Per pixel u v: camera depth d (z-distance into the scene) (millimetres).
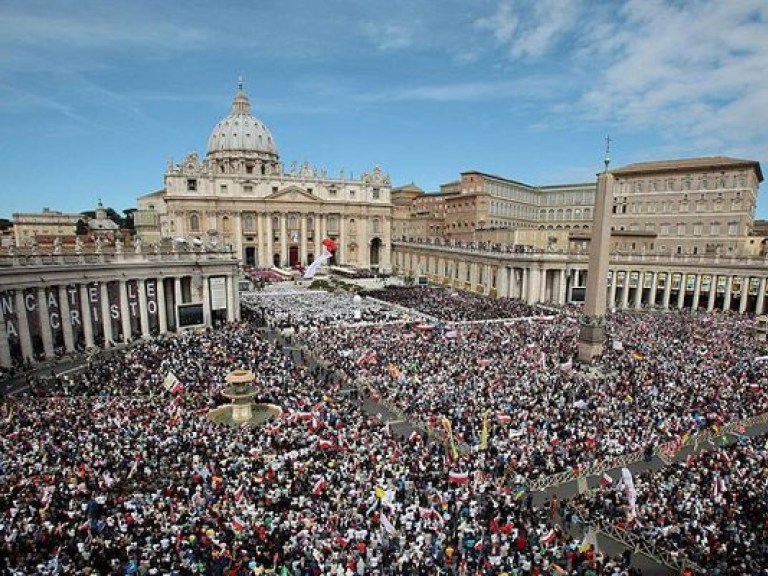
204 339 47219
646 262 81562
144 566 15961
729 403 32500
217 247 62344
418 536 18156
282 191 127188
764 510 20672
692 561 18125
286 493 20281
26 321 43469
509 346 45844
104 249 51781
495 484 23094
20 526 17391
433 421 29375
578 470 24797
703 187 93750
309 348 47031
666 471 23938
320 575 15852
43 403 30125
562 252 80000
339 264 134250
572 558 17719
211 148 160250
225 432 26578
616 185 105438
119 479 21094
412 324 57406
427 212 155125
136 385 33500
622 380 36562
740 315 70062
